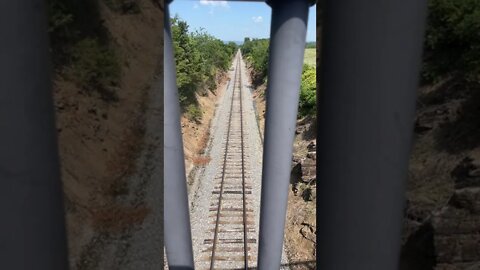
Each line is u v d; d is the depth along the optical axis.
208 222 21.67
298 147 35.84
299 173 28.17
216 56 83.06
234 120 49.34
